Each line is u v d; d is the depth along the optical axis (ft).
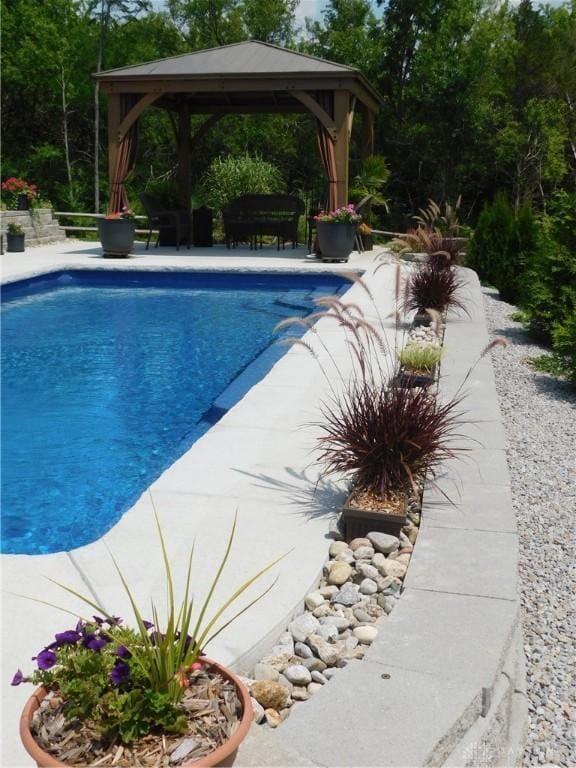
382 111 90.22
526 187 85.46
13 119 92.32
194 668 5.78
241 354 26.00
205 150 94.63
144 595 9.29
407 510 11.60
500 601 8.77
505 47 92.48
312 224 49.67
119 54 94.48
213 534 11.00
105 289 40.42
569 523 12.64
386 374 20.11
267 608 9.03
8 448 17.30
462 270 40.57
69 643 5.65
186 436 18.17
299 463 13.98
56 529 13.51
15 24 90.07
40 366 24.47
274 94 52.08
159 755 5.05
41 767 4.95
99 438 18.01
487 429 15.49
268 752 6.00
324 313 11.89
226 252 48.96
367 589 9.72
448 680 7.22
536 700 8.49
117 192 44.93
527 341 28.45
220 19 104.12
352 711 6.75
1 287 36.19
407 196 93.81
